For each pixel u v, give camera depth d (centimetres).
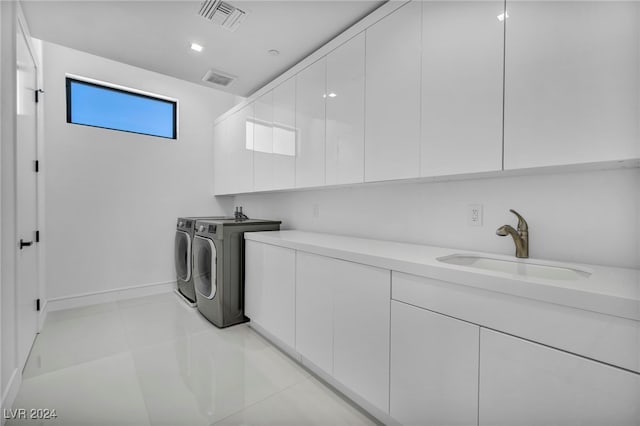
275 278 213
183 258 319
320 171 210
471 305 105
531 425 91
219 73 261
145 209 335
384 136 166
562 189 131
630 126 91
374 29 170
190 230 308
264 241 226
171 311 287
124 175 321
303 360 193
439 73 140
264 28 195
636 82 90
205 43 214
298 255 190
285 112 245
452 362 111
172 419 143
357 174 183
